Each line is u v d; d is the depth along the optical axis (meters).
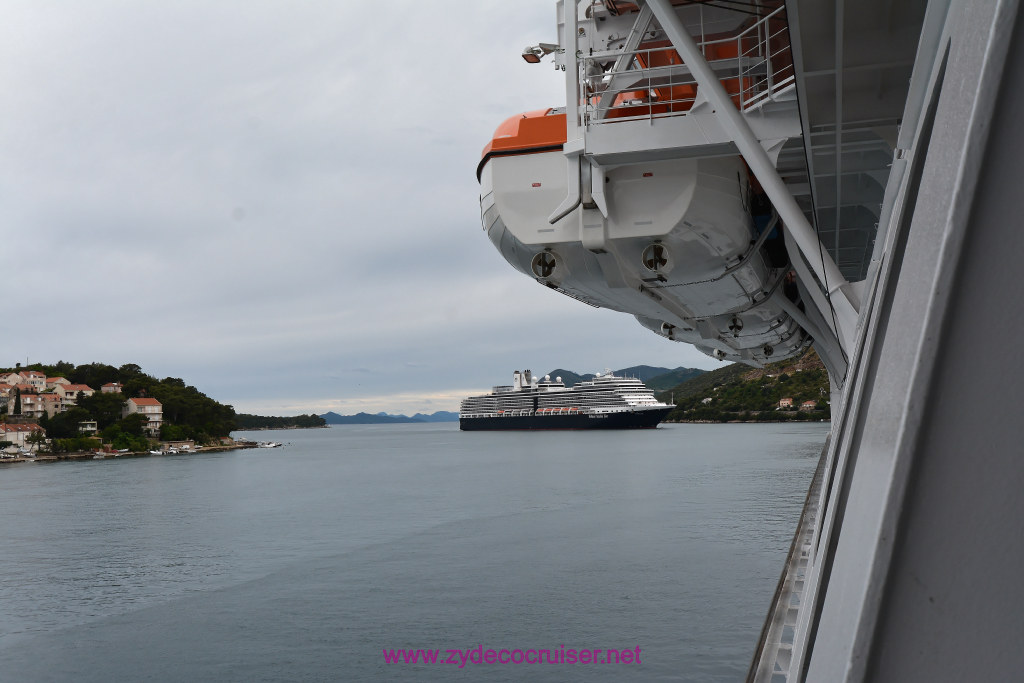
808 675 1.33
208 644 26.97
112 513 66.06
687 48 10.23
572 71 12.40
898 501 1.05
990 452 1.00
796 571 14.74
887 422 1.19
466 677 22.69
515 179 13.45
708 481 74.50
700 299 16.47
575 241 13.27
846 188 12.34
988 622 0.99
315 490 80.62
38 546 48.81
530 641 25.61
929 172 1.22
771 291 17.91
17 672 25.02
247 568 39.97
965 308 1.02
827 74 8.74
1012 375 0.99
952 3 1.64
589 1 13.89
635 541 41.94
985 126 1.01
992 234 1.01
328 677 23.27
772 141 10.70
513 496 67.56
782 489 65.12
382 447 196.88
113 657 26.11
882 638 1.06
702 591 30.66
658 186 12.77
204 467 130.12
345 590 33.66
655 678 22.03
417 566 38.06
